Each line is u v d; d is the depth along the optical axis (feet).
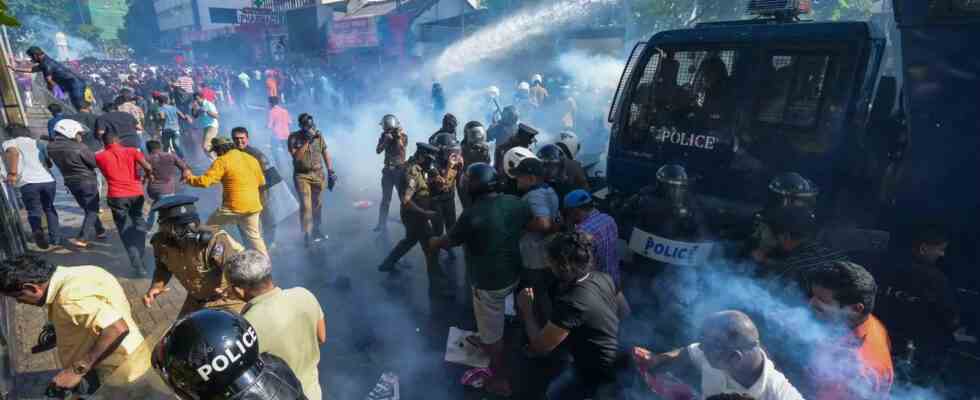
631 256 14.57
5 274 8.14
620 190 16.66
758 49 13.33
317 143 21.09
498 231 11.22
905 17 10.41
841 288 7.18
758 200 13.76
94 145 26.71
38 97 57.52
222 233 11.07
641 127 15.84
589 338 9.12
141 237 18.65
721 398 6.25
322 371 13.17
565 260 8.95
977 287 10.50
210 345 4.52
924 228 9.47
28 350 13.74
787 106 13.05
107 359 9.46
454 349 13.84
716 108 14.17
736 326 6.70
